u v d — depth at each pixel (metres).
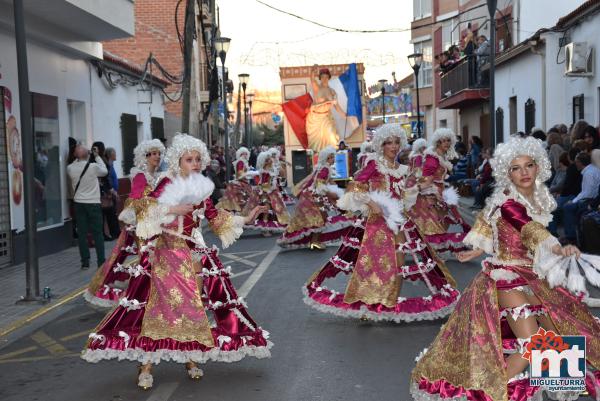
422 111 47.12
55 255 14.56
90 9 13.73
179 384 6.00
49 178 15.19
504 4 28.36
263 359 6.62
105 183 15.93
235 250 14.59
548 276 4.46
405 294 9.18
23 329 8.33
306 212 13.95
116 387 6.02
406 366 6.27
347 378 6.00
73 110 17.30
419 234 7.74
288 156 27.89
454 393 4.69
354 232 7.88
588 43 18.05
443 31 39.00
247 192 19.70
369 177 7.64
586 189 12.10
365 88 27.50
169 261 5.88
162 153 8.05
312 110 27.44
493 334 4.63
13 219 13.31
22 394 5.99
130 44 30.30
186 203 5.86
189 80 18.17
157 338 5.70
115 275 8.80
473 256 4.91
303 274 11.22
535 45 20.94
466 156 25.53
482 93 27.31
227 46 26.30
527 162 4.66
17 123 13.66
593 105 17.95
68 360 6.98
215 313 6.08
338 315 7.83
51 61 15.47
